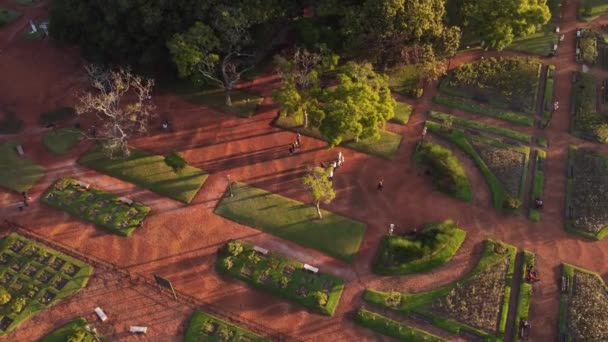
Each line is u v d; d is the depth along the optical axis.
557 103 76.62
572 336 53.62
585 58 84.06
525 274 58.16
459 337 53.75
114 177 68.31
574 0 95.75
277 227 62.72
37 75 82.56
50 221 63.72
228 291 57.44
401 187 67.00
